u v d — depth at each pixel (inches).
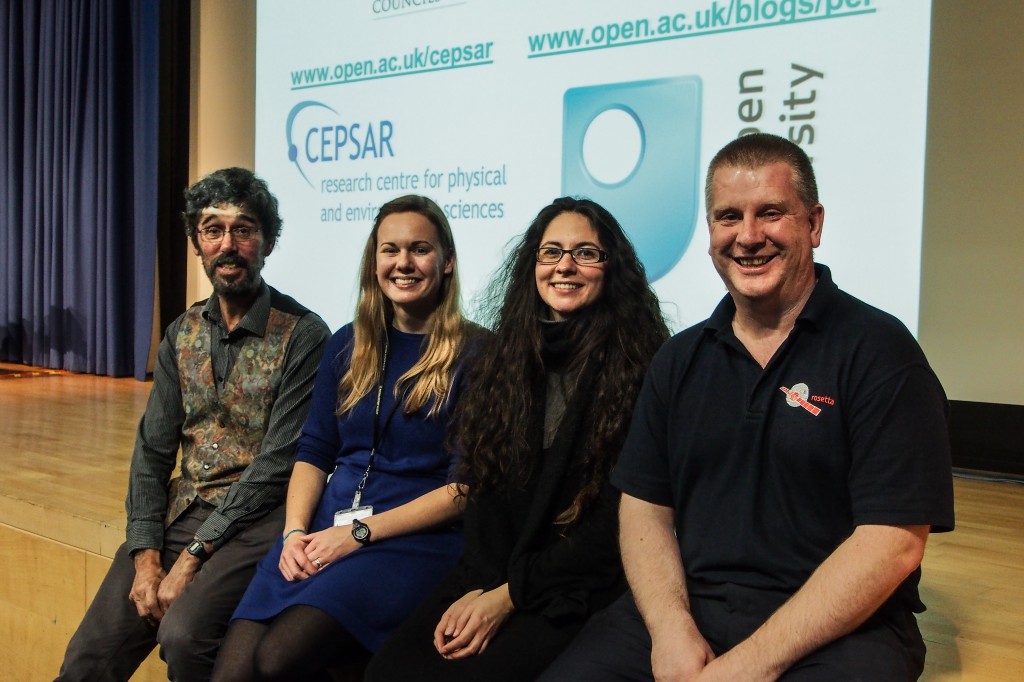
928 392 46.2
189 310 79.3
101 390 201.0
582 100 141.3
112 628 71.3
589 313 62.4
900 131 115.6
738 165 49.3
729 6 127.0
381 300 70.7
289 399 74.5
